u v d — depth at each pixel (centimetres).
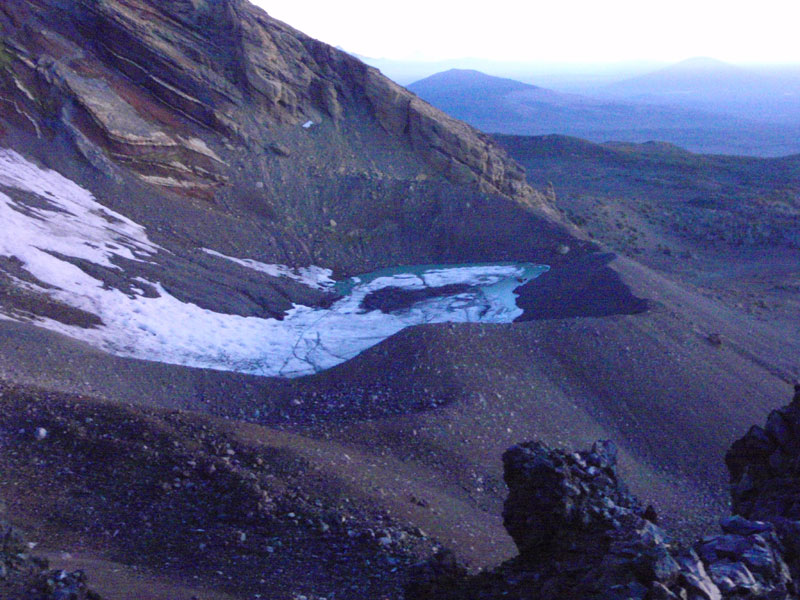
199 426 2069
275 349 4019
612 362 3372
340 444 2402
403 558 1462
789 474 1152
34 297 3459
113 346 3438
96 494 1730
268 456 1944
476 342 3303
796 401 1241
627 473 2684
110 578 1230
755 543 805
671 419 3114
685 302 4544
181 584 1281
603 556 854
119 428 2009
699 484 2781
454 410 2750
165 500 1723
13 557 1042
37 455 1877
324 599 1257
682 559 775
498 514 2178
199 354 3706
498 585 1033
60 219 4459
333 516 1662
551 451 1168
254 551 1497
